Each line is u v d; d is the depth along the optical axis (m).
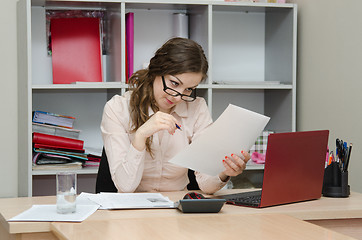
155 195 1.84
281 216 1.46
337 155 1.96
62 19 3.13
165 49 1.90
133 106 2.04
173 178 2.16
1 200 1.79
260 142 3.23
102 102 3.29
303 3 3.19
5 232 1.53
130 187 1.90
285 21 3.27
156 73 1.93
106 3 3.00
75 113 3.24
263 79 3.55
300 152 1.75
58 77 3.08
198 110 2.22
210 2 3.05
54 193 3.19
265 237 1.18
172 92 1.91
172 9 3.29
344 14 2.72
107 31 3.24
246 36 3.51
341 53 2.75
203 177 2.00
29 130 2.79
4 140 3.08
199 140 1.72
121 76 2.93
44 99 3.19
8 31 3.08
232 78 3.50
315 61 3.04
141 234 1.22
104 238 1.18
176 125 1.84
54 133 2.95
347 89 2.69
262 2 3.20
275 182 1.67
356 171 2.59
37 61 3.16
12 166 3.10
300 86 3.23
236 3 3.12
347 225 1.65
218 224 1.34
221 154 1.78
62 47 3.11
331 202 1.78
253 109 3.55
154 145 2.06
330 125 2.87
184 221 1.38
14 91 3.10
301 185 1.77
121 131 2.03
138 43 3.28
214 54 3.46
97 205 1.62
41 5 3.09
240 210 1.61
